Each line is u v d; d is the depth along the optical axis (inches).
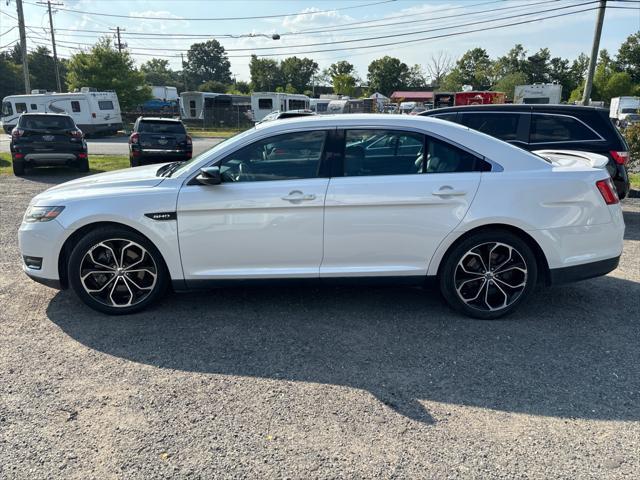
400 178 152.3
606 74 2967.5
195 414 110.6
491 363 133.5
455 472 93.5
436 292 184.5
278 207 150.8
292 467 94.6
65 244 157.5
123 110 1659.7
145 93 1681.8
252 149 154.6
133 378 125.2
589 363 133.8
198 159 159.0
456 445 101.1
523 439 103.0
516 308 160.7
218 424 107.2
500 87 2336.4
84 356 136.0
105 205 152.5
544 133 288.5
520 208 151.7
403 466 95.0
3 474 92.3
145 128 570.3
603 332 152.5
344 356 136.9
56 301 173.8
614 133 280.1
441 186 151.0
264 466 94.8
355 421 108.6
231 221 151.9
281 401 115.7
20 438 102.3
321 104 1893.5
